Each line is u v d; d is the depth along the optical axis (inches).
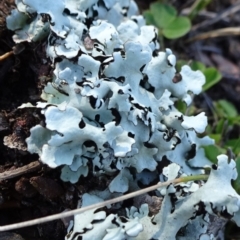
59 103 9.8
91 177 9.9
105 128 9.5
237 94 13.6
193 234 9.7
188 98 10.6
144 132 9.9
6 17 10.4
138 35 10.7
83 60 9.8
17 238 10.0
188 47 13.9
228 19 14.5
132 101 9.8
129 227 9.2
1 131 10.2
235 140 12.0
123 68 10.0
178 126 10.3
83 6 10.5
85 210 9.1
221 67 13.9
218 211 9.2
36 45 10.4
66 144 9.5
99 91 9.6
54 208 10.1
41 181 9.9
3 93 10.6
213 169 9.4
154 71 10.4
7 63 10.6
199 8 13.9
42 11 9.9
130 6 11.6
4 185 10.0
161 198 10.0
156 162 10.1
